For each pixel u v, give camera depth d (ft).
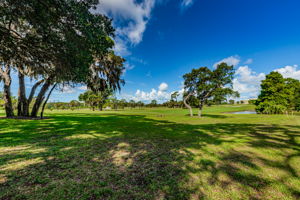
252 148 15.99
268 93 85.97
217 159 12.51
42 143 17.79
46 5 13.44
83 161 11.84
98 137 21.86
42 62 18.74
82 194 7.16
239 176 9.32
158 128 32.19
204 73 70.74
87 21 15.88
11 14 12.87
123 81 61.11
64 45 15.87
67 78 21.16
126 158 12.71
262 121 46.09
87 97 196.95
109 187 7.89
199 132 27.02
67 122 43.09
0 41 14.78
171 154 13.89
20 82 54.95
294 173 9.73
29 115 57.41
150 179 8.86
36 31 15.33
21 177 8.87
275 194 7.31
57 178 8.84
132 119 57.72
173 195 7.18
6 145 16.67
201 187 7.96
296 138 21.33
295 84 86.28
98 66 48.44
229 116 73.15
